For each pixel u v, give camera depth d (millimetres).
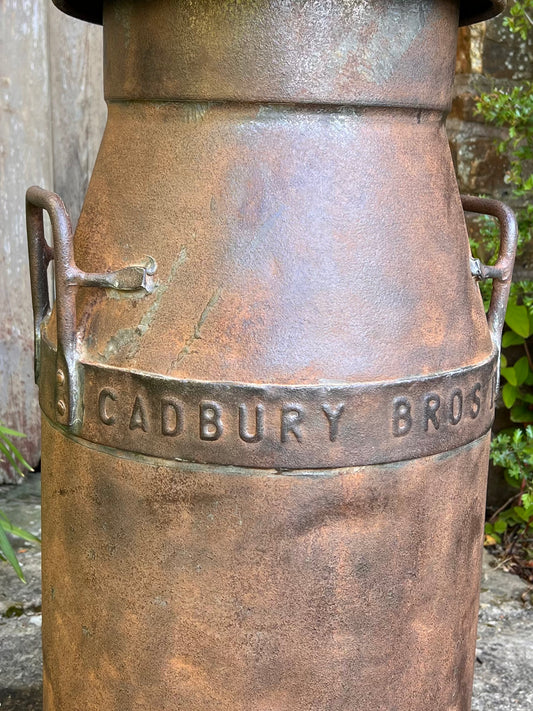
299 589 1016
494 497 2180
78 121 2170
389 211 1028
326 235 1000
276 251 995
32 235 1150
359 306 1003
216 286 999
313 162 1003
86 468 1068
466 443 1087
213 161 1011
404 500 1032
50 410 1112
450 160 1140
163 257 1021
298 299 991
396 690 1087
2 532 1662
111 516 1053
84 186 2213
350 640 1044
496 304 1205
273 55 979
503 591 1908
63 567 1131
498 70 2021
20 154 2139
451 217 1106
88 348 1052
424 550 1064
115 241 1062
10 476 2312
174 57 1007
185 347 997
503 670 1652
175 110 1029
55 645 1176
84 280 1031
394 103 1025
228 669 1041
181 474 1003
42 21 2080
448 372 1042
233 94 994
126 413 1017
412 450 1022
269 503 993
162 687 1066
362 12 987
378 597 1043
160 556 1031
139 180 1051
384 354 1005
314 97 991
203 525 1009
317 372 981
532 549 2062
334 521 1006
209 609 1028
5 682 1580
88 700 1131
